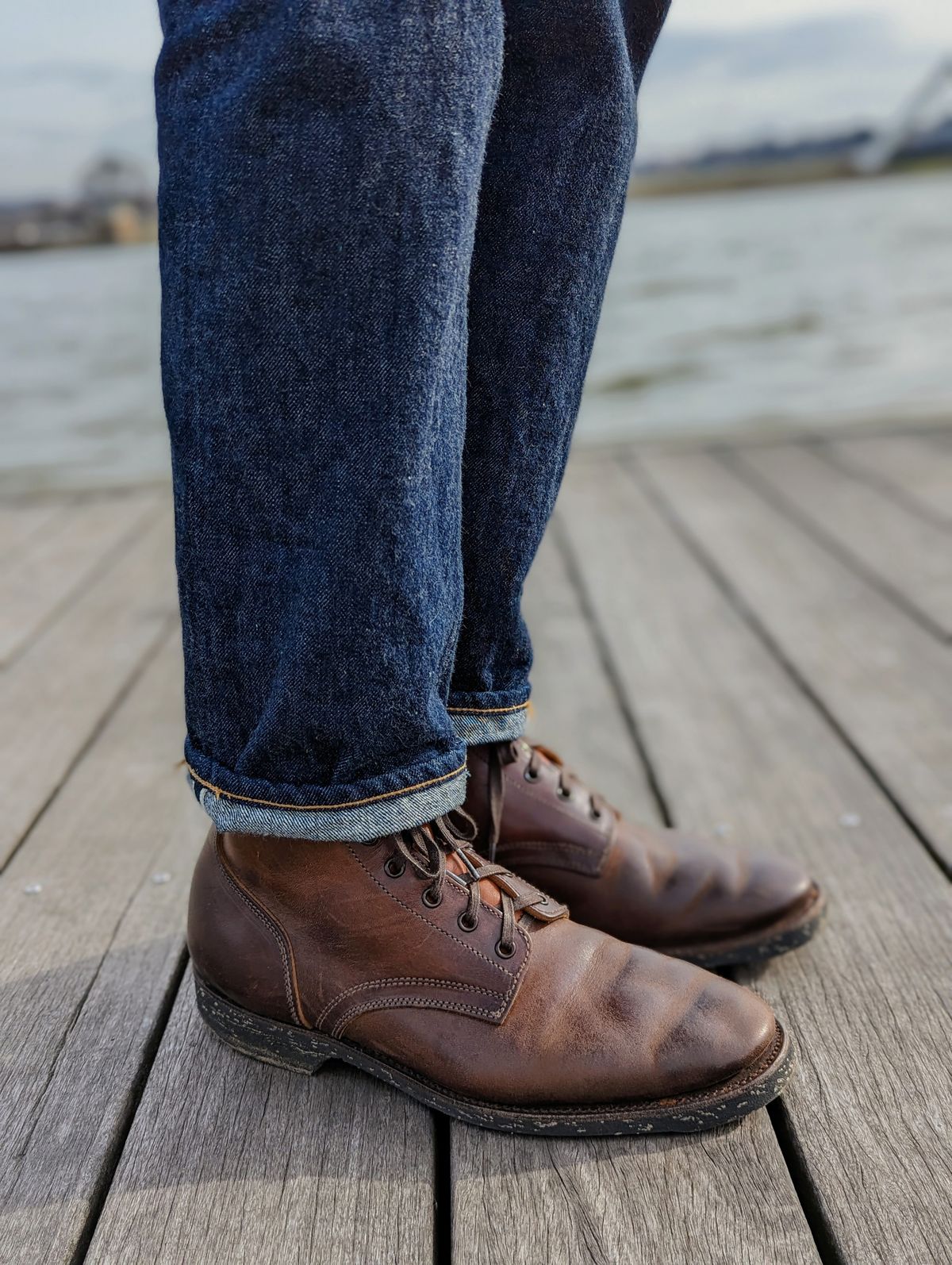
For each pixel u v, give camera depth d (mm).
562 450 856
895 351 4141
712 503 2879
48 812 1326
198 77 628
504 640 875
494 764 914
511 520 834
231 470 669
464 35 627
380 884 790
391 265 631
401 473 660
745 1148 752
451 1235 708
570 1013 773
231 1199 721
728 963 983
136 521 2854
